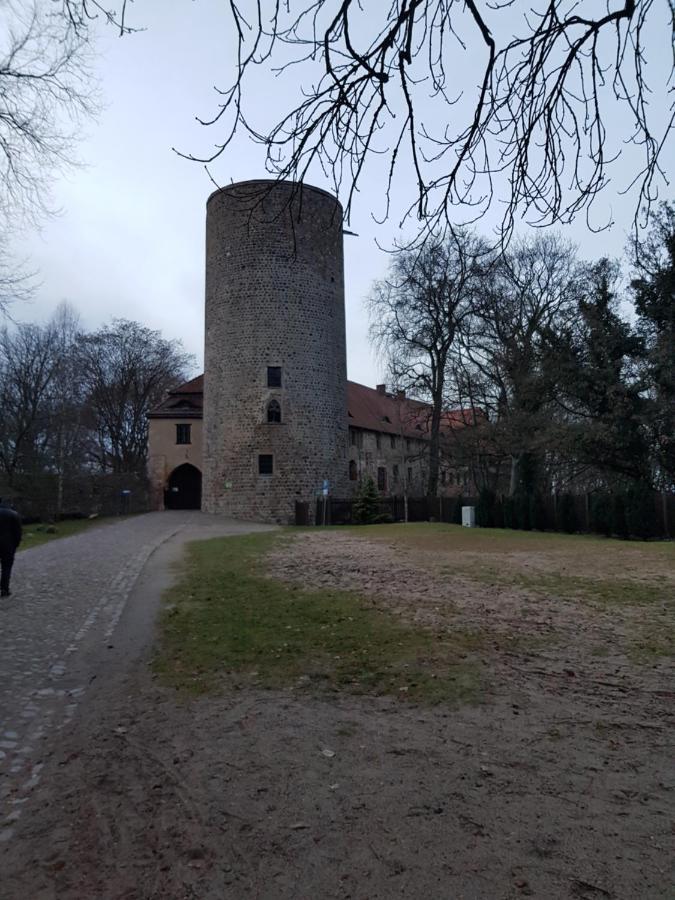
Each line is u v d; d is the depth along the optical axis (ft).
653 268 72.33
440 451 121.39
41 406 114.62
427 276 90.38
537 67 13.61
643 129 13.61
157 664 21.21
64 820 11.39
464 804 11.80
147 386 174.29
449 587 35.17
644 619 27.09
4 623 27.61
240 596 32.65
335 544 61.21
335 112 14.12
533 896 9.14
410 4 12.19
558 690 18.28
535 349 89.10
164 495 143.33
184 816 11.50
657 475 81.97
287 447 110.32
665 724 15.67
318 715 16.49
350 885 9.47
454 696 17.79
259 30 12.00
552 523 86.84
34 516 100.73
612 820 11.21
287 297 111.45
